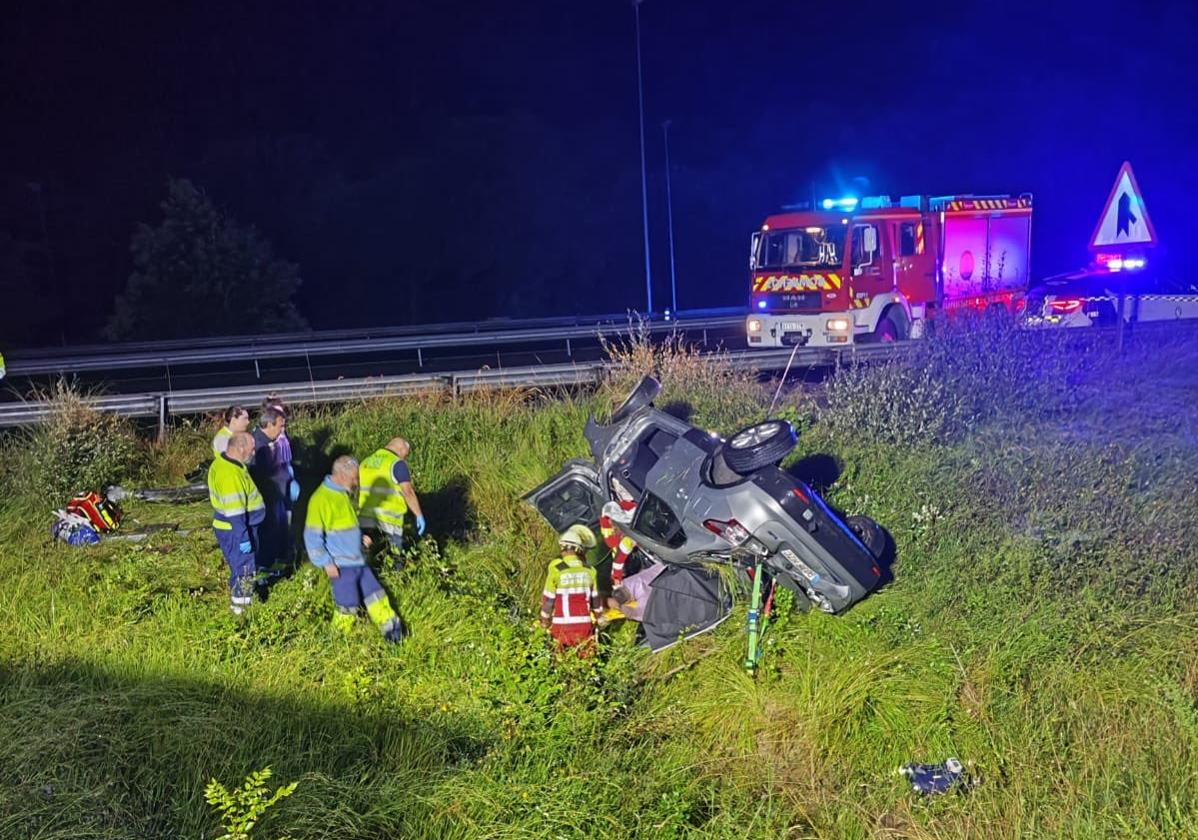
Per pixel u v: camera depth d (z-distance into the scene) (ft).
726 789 17.80
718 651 21.20
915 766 18.45
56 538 28.48
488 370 38.29
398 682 20.93
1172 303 60.64
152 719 19.08
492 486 30.48
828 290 54.65
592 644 21.21
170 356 68.54
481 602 23.29
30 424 36.22
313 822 16.35
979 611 21.75
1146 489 26.40
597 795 17.33
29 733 18.15
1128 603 21.53
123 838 15.75
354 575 22.31
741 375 38.14
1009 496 25.64
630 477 24.48
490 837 16.46
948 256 58.75
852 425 30.32
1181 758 17.21
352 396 38.09
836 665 20.40
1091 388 33.81
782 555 21.12
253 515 23.88
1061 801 16.76
